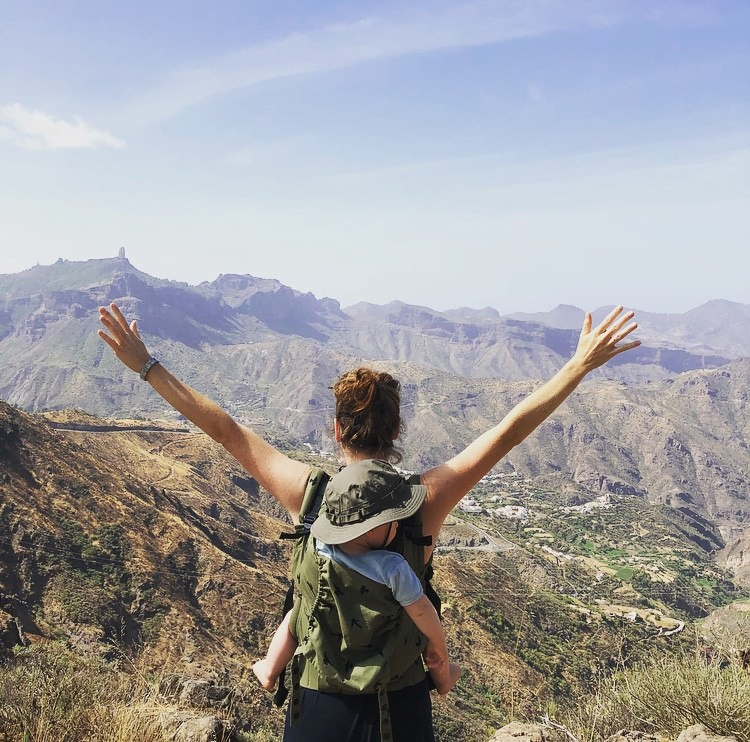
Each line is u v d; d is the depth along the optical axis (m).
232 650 60.59
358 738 2.48
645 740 5.02
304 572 2.58
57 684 5.35
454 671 2.70
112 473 83.38
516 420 2.61
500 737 5.27
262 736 8.27
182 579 67.94
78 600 56.50
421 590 2.44
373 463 2.51
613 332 2.60
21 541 61.19
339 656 2.50
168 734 4.64
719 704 5.00
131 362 2.98
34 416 85.94
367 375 2.68
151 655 54.41
